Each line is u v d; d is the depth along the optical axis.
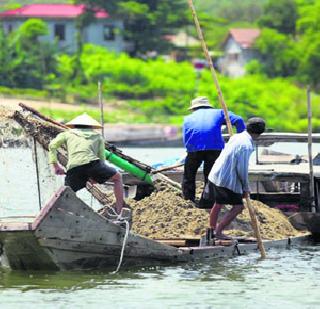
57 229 28.03
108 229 29.06
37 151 34.12
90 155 30.11
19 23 195.38
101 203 34.66
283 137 41.38
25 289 26.69
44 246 28.08
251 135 31.81
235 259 31.69
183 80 170.38
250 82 174.50
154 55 197.50
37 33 177.50
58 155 33.75
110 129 133.50
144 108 161.25
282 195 39.75
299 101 174.38
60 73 172.38
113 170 30.39
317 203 38.41
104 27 194.75
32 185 43.94
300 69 191.62
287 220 37.41
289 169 39.41
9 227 27.66
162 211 34.69
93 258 29.25
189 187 34.94
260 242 32.19
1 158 44.16
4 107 33.59
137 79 171.12
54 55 174.00
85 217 28.53
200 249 31.20
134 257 29.91
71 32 193.88
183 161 40.94
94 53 178.38
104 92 168.00
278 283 27.81
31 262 28.89
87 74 172.00
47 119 33.56
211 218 32.00
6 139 33.50
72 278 28.17
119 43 195.00
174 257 30.58
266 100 168.88
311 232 37.19
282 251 33.69
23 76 167.00
